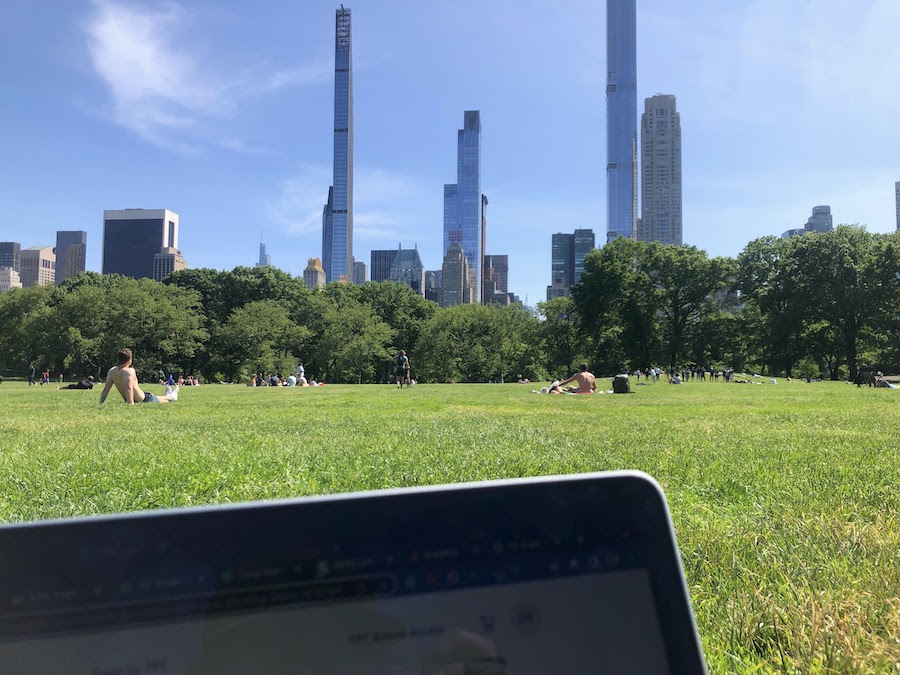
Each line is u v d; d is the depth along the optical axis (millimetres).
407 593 1029
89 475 4676
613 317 63812
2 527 872
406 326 76250
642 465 5293
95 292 62312
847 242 56469
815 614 2324
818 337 58719
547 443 6703
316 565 999
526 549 1114
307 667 961
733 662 2096
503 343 73938
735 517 3754
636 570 1183
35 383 50938
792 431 8273
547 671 1067
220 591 953
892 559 2965
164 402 14617
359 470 4879
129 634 905
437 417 10359
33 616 871
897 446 6707
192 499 3992
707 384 35219
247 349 64438
